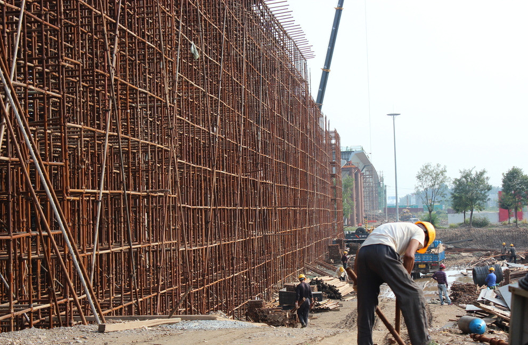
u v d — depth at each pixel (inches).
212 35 819.4
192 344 338.3
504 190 3004.4
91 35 525.3
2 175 517.3
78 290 522.6
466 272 1496.1
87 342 342.0
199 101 754.8
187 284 639.8
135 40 574.6
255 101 1051.9
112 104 547.8
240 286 849.5
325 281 1069.1
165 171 664.4
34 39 471.8
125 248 526.3
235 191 899.4
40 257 422.0
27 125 392.2
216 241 768.3
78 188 502.6
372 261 207.6
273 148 1167.6
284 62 1354.6
